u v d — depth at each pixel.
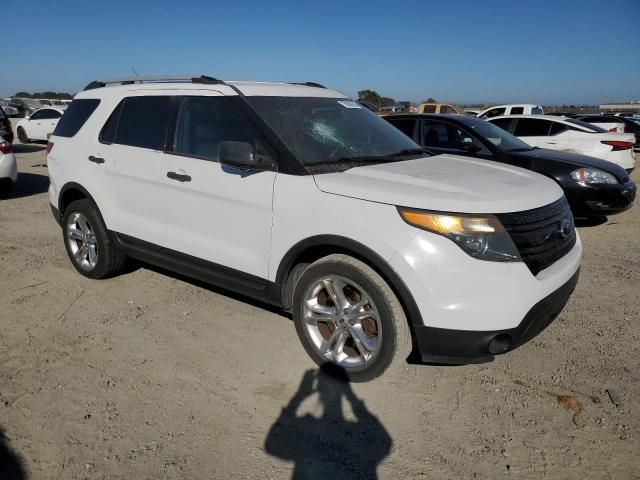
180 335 3.80
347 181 3.07
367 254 2.90
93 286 4.70
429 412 2.95
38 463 2.49
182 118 3.89
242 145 3.26
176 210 3.88
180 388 3.13
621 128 16.45
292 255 3.23
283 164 3.29
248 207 3.41
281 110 3.66
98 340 3.70
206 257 3.73
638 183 12.35
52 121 18.75
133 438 2.68
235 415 2.89
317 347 3.32
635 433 2.78
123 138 4.29
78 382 3.17
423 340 2.85
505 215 2.82
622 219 7.87
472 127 7.12
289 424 2.83
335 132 3.76
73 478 2.40
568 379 3.30
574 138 9.41
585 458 2.60
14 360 3.40
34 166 12.83
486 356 2.84
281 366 3.40
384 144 3.95
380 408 2.98
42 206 8.12
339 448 2.65
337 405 3.00
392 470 2.51
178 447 2.62
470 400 3.07
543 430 2.80
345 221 2.97
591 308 4.41
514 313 2.77
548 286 2.91
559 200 3.28
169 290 4.62
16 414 2.84
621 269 5.43
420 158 3.80
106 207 4.41
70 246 4.93
